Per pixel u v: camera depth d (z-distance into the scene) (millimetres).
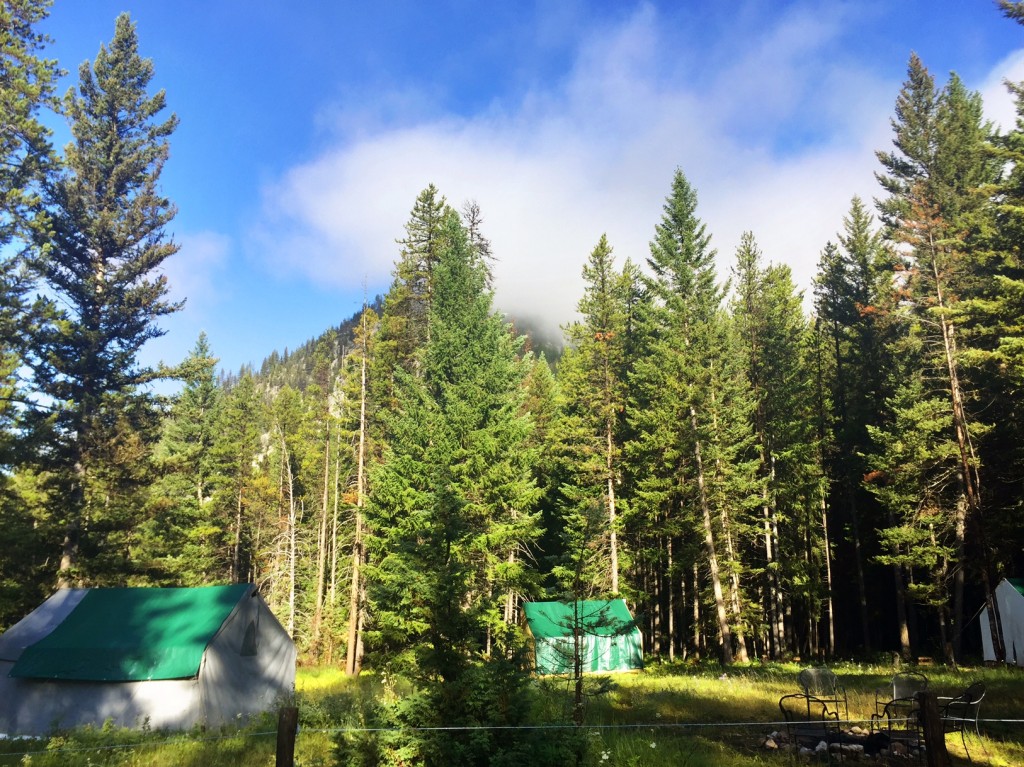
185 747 14586
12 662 20766
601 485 36281
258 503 54344
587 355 39969
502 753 8227
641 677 28266
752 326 40438
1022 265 25547
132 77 33750
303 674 38219
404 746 8508
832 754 10742
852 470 38500
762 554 43156
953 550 29516
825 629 45875
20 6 27953
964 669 24141
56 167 28672
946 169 36688
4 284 25484
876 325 37531
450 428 31281
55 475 29656
